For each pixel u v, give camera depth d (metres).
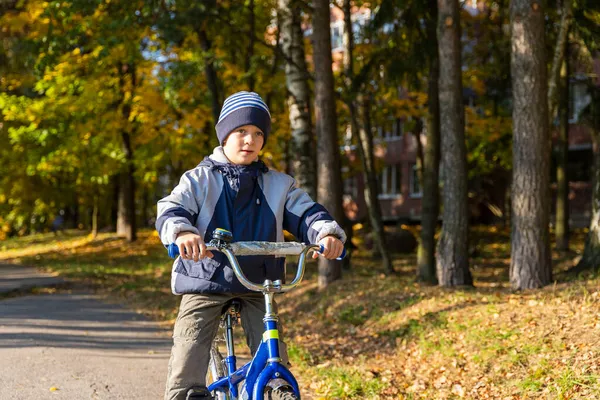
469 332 7.39
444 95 10.62
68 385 6.26
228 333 3.68
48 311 11.38
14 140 23.41
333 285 11.91
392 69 14.09
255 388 3.02
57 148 24.53
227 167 3.63
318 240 3.44
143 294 14.20
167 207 3.40
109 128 22.27
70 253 24.86
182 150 19.94
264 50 18.58
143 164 23.17
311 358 7.97
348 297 10.84
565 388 5.38
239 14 17.02
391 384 6.58
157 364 7.43
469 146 23.66
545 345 6.41
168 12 13.74
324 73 12.15
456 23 10.58
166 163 23.31
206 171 3.61
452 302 9.01
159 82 19.58
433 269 13.11
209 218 3.56
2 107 22.70
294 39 14.17
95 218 31.08
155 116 20.05
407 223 33.94
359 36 17.67
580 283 8.66
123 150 24.41
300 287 13.37
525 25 9.12
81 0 13.51
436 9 13.73
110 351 8.07
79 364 7.16
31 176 32.47
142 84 20.73
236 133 3.66
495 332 7.11
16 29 19.62
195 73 16.41
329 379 6.73
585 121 15.48
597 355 5.82
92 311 11.66
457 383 6.33
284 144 20.27
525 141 9.20
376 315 9.52
